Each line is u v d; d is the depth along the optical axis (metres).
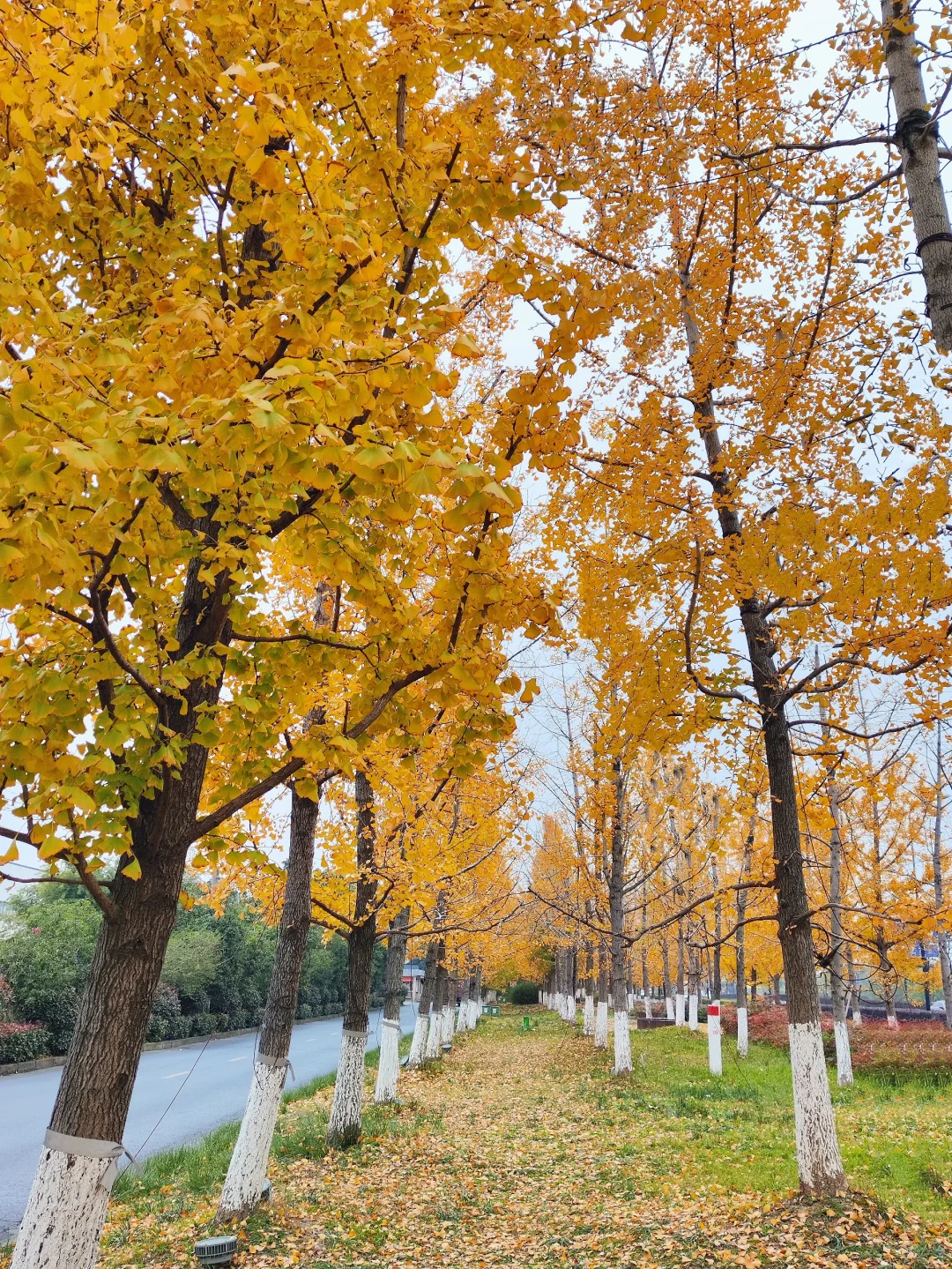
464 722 2.85
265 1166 6.18
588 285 2.33
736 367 5.81
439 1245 5.52
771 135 5.08
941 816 14.20
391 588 2.73
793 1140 8.03
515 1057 18.88
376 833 8.64
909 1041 15.35
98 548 1.85
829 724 5.86
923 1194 6.07
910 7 3.67
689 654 5.65
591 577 6.16
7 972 18.67
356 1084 8.57
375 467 1.65
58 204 2.86
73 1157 2.51
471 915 12.43
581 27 3.16
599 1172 7.31
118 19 2.09
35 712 2.14
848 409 5.24
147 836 2.84
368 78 2.49
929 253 3.60
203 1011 29.00
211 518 2.93
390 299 2.51
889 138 3.79
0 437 1.46
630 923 24.55
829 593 4.73
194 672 2.72
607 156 4.08
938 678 4.83
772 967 22.00
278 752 3.68
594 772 11.64
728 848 8.02
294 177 1.93
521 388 2.35
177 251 2.88
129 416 1.61
